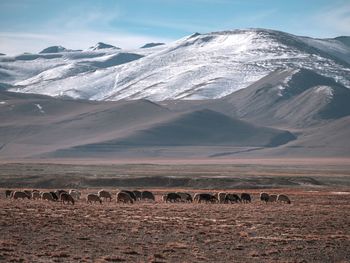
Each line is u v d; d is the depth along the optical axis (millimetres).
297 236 76875
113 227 80375
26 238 68938
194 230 79625
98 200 132000
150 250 64062
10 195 151750
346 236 77875
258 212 107875
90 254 60688
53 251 61250
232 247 67625
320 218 98688
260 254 63625
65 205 115562
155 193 188750
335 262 61031
